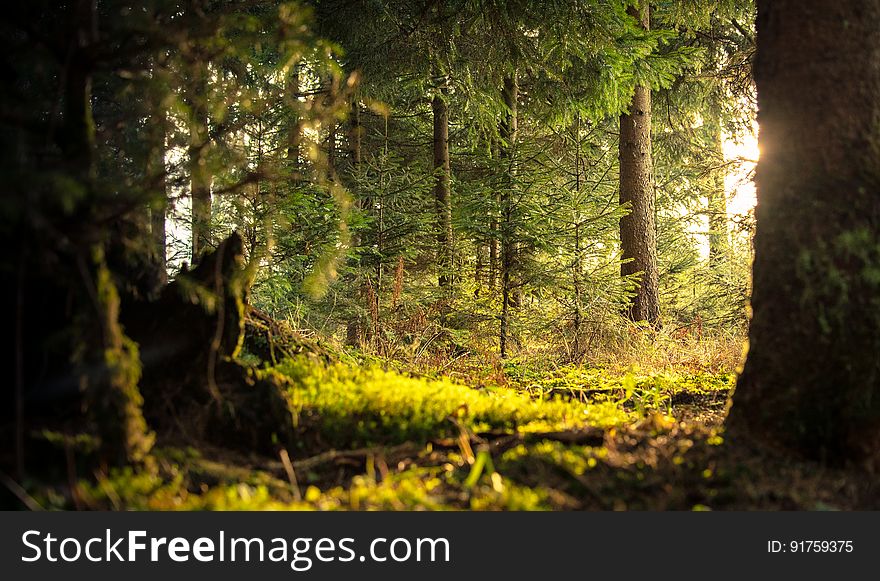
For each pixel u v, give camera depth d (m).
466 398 5.12
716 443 4.23
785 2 4.41
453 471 3.80
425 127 15.46
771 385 4.23
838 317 4.06
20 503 3.06
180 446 3.85
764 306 4.34
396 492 3.44
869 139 4.22
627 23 9.25
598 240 11.09
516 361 9.91
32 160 3.31
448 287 11.01
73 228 3.10
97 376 3.22
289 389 4.86
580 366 10.00
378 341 9.23
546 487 3.54
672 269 17.12
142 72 3.97
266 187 7.89
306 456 4.14
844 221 4.13
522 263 10.34
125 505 3.11
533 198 10.84
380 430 4.43
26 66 3.88
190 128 4.17
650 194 13.31
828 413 4.07
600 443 4.24
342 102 4.45
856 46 4.26
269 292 8.72
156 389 4.12
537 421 4.84
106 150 4.22
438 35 10.02
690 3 12.66
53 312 3.54
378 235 11.10
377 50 10.23
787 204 4.29
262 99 4.67
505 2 8.85
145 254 4.41
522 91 13.66
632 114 13.21
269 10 7.22
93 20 3.29
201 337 4.25
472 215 10.29
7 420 3.51
